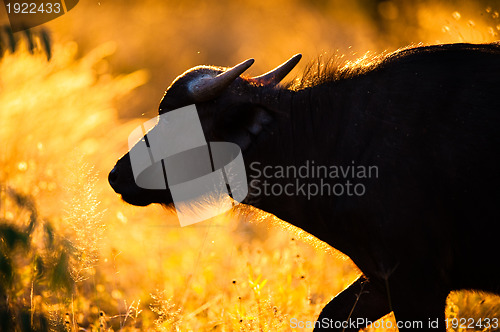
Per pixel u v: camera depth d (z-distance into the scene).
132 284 26.12
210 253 27.11
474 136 17.59
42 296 22.00
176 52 53.34
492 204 17.53
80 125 32.41
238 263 26.33
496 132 17.52
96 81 39.03
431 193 17.75
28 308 20.66
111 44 50.44
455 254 18.23
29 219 20.88
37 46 30.53
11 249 20.14
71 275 21.00
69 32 48.56
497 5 40.72
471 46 18.44
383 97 18.33
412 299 18.38
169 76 51.53
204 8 58.56
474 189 17.56
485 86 17.84
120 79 41.59
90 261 21.38
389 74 18.52
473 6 41.56
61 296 21.33
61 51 34.81
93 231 21.36
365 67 18.94
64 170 27.59
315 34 51.12
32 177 26.91
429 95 18.00
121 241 28.28
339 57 20.64
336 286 25.08
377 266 18.50
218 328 22.53
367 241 18.41
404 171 17.83
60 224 23.50
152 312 24.06
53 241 20.75
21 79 29.84
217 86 18.61
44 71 31.25
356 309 20.36
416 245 17.97
